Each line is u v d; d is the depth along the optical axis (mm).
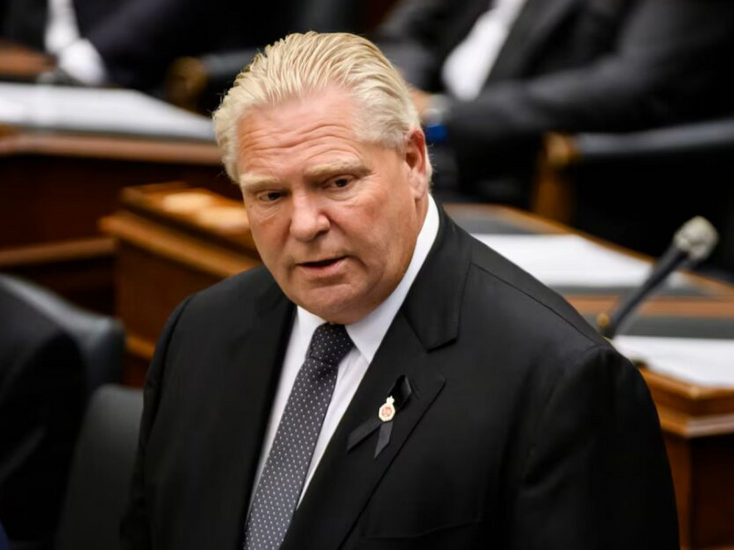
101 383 9312
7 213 13766
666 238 15906
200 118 15211
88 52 20906
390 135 5543
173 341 6633
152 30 20719
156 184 13789
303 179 5480
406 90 5691
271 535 5973
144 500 6652
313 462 5992
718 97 16375
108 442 8172
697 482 7887
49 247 13945
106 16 21141
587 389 5566
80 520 8180
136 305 12023
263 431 6230
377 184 5543
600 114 16016
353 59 5531
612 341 8602
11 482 9117
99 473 8156
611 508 5605
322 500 5750
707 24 16109
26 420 9156
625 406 5652
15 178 13734
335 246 5543
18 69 17969
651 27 16203
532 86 16234
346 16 20219
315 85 5469
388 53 18656
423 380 5762
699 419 7805
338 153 5445
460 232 6199
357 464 5738
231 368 6367
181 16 20734
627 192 15594
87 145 13852
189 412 6387
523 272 6105
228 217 11438
